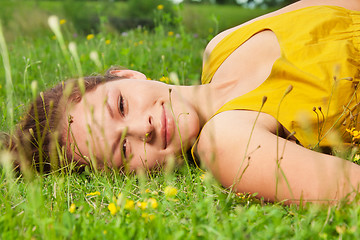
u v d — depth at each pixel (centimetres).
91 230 133
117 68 280
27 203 169
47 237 127
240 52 231
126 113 198
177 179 202
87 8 1218
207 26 820
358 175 153
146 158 194
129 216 142
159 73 349
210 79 242
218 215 142
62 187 172
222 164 175
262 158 164
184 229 134
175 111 200
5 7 1167
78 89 204
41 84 364
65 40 664
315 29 211
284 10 248
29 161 213
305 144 188
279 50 218
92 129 195
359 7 238
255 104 191
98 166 204
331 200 146
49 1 1522
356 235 119
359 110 192
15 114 288
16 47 557
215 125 183
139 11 1304
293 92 194
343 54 199
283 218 143
